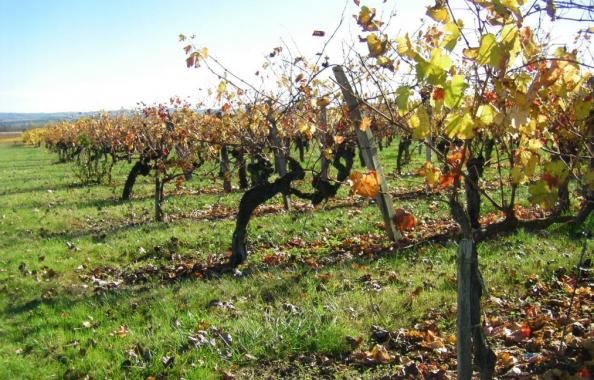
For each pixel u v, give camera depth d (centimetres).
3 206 1609
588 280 634
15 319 665
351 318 569
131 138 1617
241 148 1116
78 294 745
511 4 266
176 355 512
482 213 1062
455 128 289
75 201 1645
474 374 447
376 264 752
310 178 1647
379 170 847
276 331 538
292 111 911
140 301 686
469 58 292
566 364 441
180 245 976
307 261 808
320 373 480
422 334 522
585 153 459
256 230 1047
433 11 283
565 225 818
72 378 500
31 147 6894
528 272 671
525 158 326
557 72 280
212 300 660
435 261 749
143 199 1623
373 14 315
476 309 363
